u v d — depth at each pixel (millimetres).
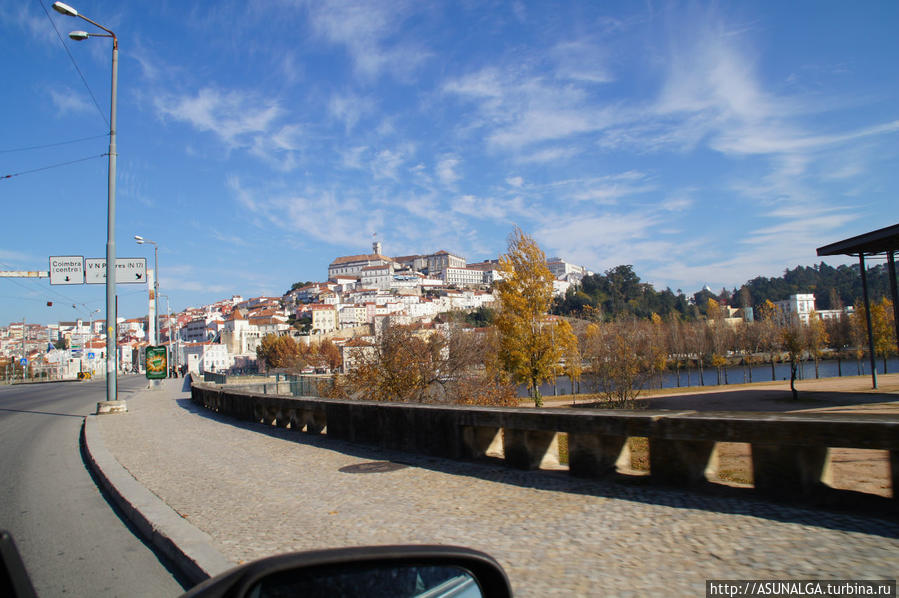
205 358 165500
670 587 3543
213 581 1979
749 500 5211
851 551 3836
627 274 191375
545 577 3859
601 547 4336
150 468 9078
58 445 13266
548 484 6492
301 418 12977
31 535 6121
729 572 3678
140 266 23500
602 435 6562
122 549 5578
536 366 34250
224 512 6164
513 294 33969
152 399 28578
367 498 6414
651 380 46938
